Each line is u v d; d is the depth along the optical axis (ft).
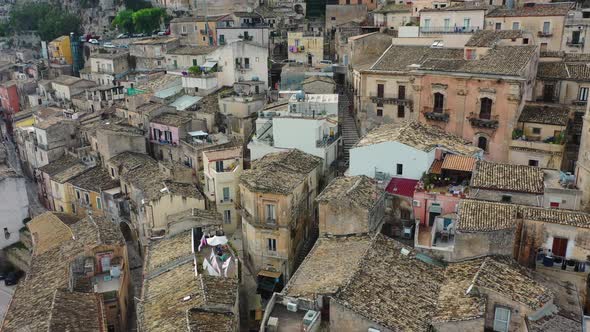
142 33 422.41
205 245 163.02
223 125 244.22
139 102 260.83
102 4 493.77
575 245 125.80
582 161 157.58
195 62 311.27
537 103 203.82
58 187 240.94
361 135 230.27
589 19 268.82
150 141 244.83
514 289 113.70
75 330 128.36
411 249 137.59
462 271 126.41
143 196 194.49
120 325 156.76
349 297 116.57
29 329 128.98
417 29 256.93
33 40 514.68
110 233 174.81
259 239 169.58
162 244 167.84
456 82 199.00
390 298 119.24
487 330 114.21
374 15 330.13
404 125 179.22
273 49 348.18
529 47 202.69
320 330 119.96
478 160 157.99
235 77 275.59
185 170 210.38
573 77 203.00
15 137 319.27
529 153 189.98
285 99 232.73
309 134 194.80
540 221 127.54
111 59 339.16
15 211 222.07
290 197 165.27
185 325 121.29
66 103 330.95
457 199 148.97
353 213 146.41
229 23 350.23
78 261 162.61
